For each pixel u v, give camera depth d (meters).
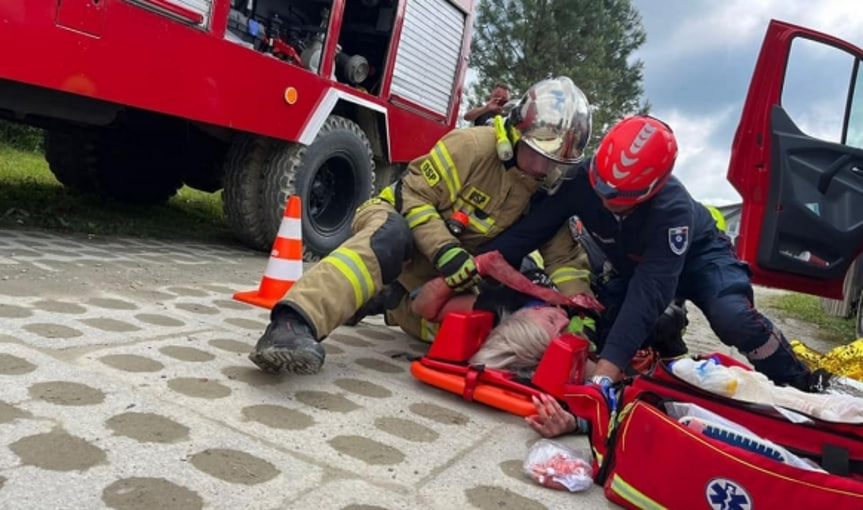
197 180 6.84
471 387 2.42
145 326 2.69
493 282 2.83
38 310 2.65
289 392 2.23
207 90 4.39
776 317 7.30
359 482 1.70
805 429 1.78
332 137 5.48
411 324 3.12
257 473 1.66
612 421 1.97
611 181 2.38
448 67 6.70
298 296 2.30
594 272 3.18
